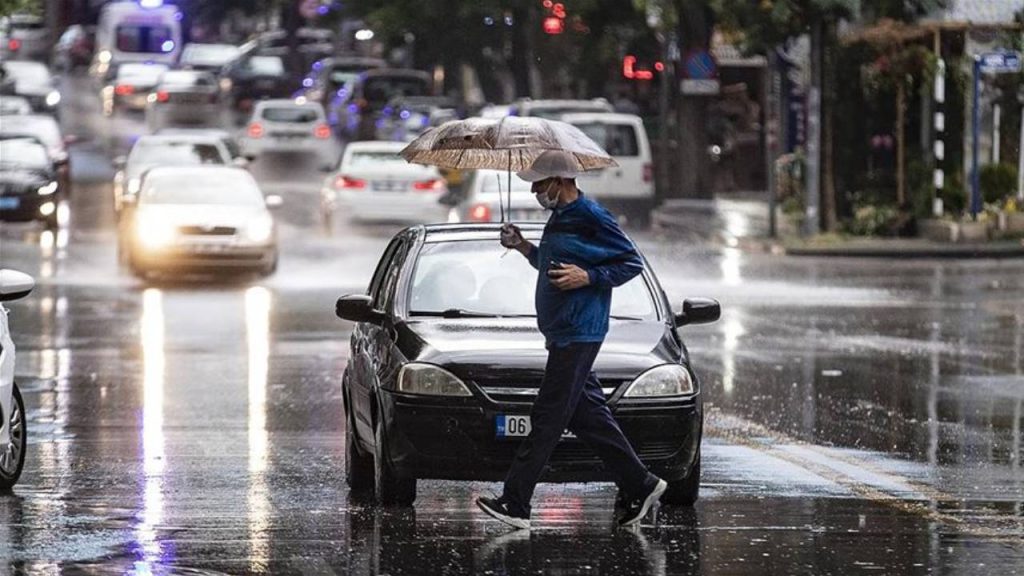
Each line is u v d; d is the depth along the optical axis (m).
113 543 19.78
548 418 19.97
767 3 68.88
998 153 73.44
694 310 23.72
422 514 21.77
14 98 120.81
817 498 23.17
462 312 22.97
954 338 43.47
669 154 92.00
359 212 73.19
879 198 73.50
